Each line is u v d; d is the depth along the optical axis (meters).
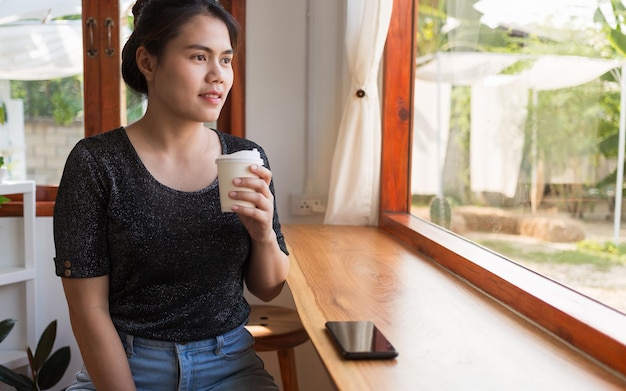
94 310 1.32
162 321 1.34
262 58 2.73
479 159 1.85
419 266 1.74
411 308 1.31
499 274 1.39
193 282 1.36
